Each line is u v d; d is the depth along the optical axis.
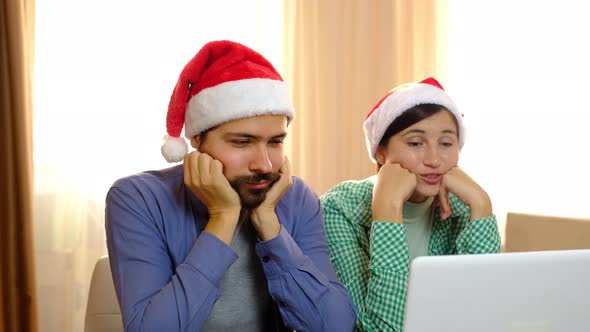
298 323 1.06
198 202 1.10
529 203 2.87
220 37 2.73
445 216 1.24
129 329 0.96
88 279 2.67
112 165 2.68
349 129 2.82
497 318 0.64
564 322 0.65
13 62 2.38
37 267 2.62
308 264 1.07
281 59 2.77
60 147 2.63
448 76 2.89
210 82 1.03
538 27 2.85
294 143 2.79
